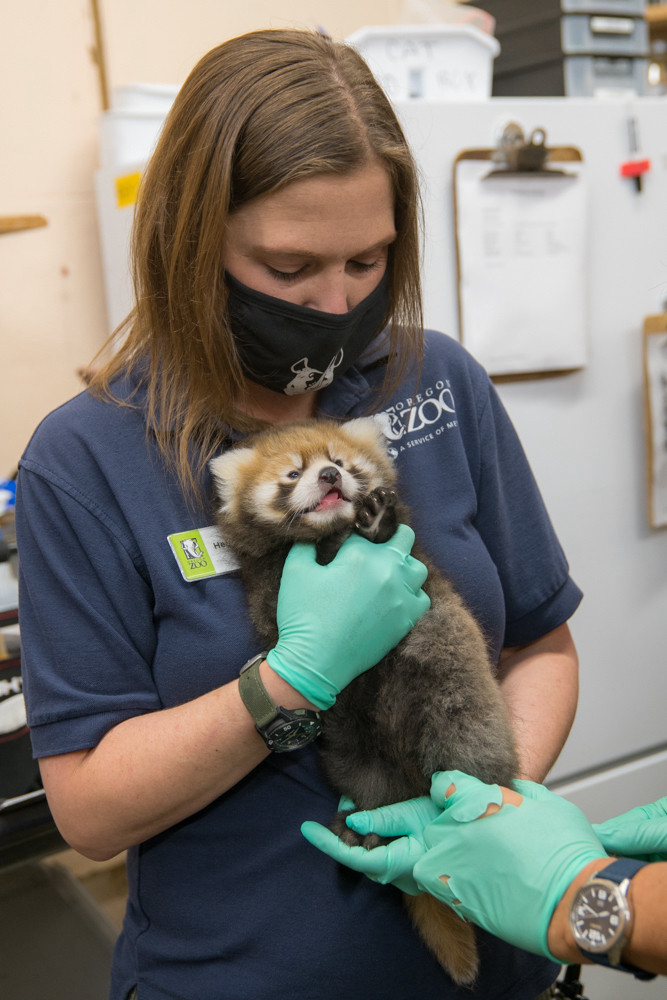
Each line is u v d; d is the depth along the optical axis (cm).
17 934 205
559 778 254
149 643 133
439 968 134
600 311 244
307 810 135
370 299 135
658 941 93
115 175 279
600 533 252
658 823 126
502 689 160
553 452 243
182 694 131
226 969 132
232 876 133
